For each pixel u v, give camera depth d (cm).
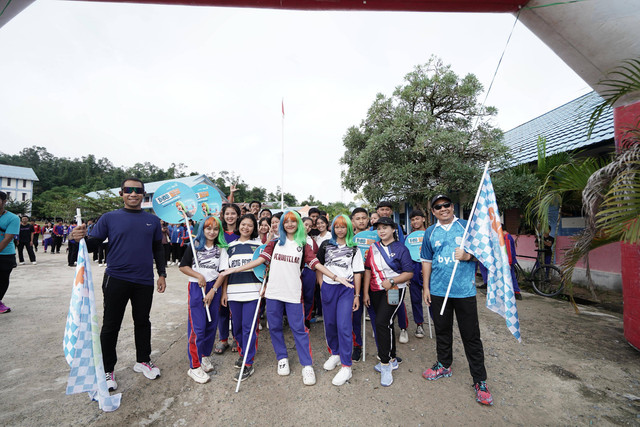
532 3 257
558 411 237
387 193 779
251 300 298
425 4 254
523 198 668
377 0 250
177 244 1036
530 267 788
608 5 245
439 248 278
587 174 369
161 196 325
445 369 288
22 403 245
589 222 310
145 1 232
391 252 291
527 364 316
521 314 484
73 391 216
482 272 283
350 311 288
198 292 291
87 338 229
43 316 461
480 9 262
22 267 947
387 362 277
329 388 273
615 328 418
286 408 243
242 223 318
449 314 279
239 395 262
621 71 283
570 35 271
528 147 829
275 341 299
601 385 274
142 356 285
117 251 265
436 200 282
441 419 229
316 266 291
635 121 316
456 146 679
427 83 723
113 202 2108
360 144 845
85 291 235
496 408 242
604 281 621
